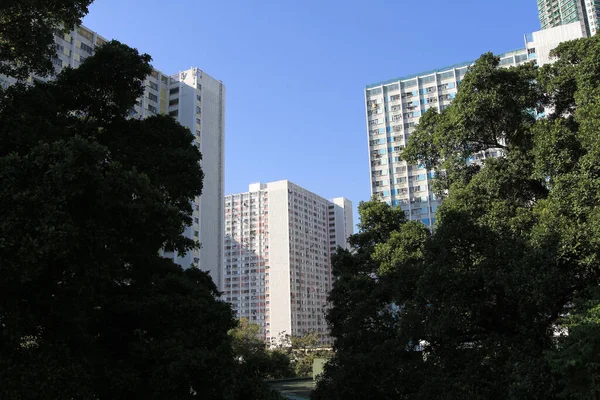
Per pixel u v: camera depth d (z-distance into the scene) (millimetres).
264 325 105812
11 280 8602
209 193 65438
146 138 14680
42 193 8211
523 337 14164
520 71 17422
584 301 12391
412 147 19953
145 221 10078
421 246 18812
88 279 9984
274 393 13961
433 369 15469
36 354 9734
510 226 14234
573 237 12375
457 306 14023
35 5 11555
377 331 19531
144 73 14281
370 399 17328
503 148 17531
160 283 13812
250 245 112188
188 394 11844
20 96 12242
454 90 86000
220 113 70438
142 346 11992
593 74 14062
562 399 12078
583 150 13492
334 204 127625
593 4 109000
